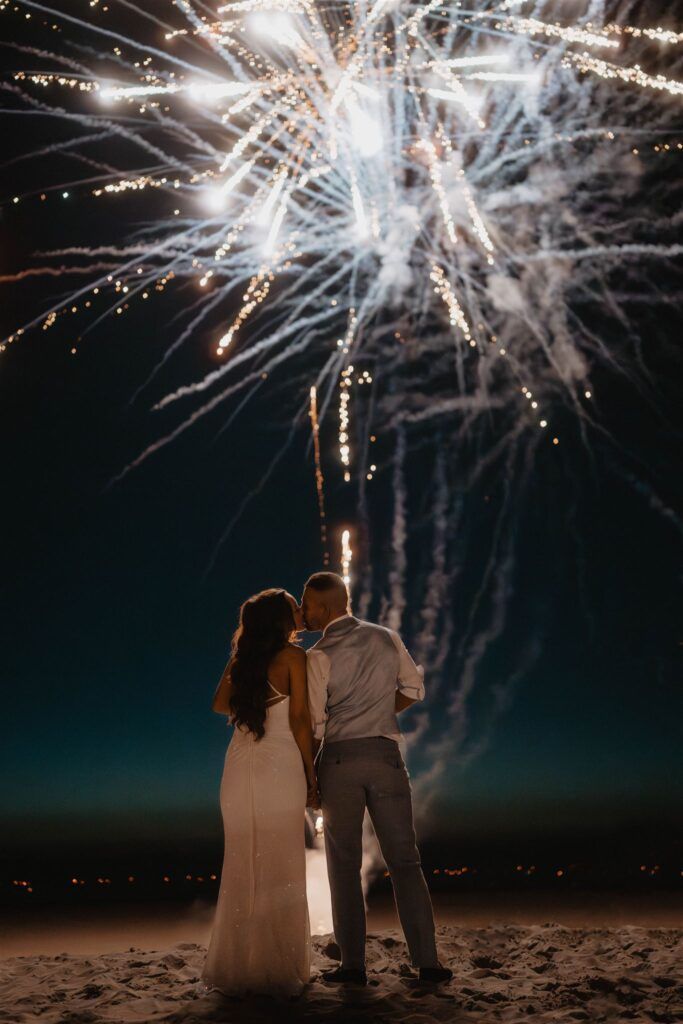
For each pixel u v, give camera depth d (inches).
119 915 313.3
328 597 188.7
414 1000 168.7
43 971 208.1
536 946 217.6
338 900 180.2
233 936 173.2
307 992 173.0
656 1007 166.7
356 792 179.9
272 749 178.2
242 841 176.6
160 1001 173.9
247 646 181.8
